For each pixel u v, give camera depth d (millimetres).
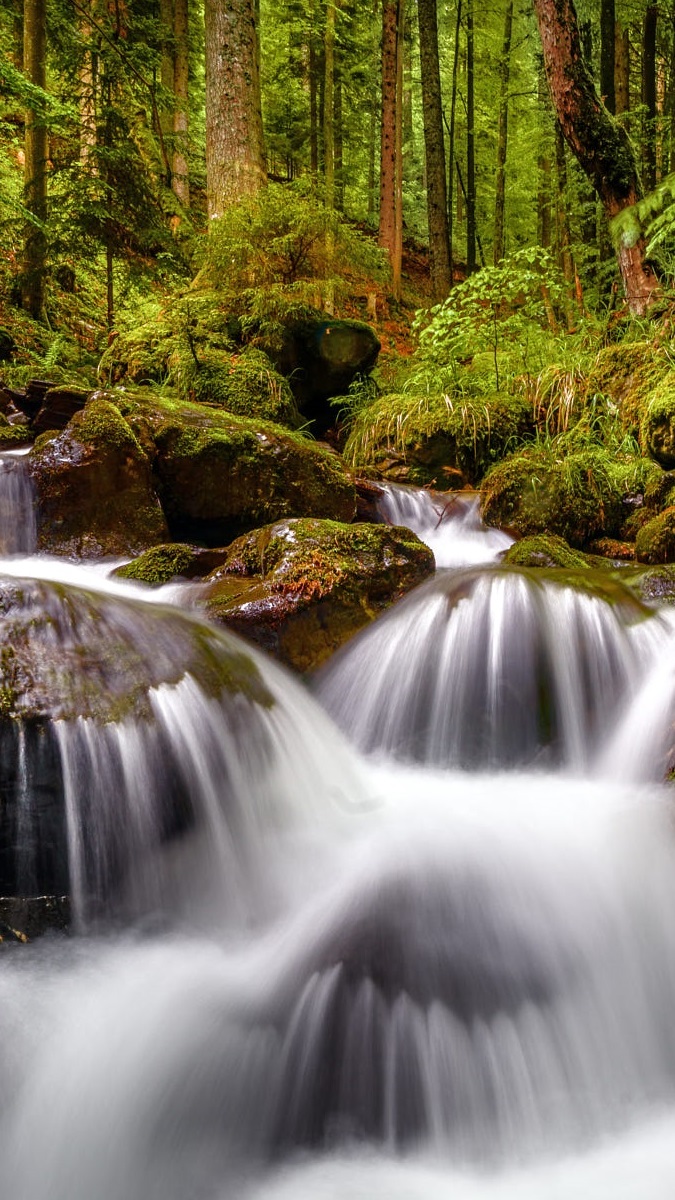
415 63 31953
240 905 3447
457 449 8750
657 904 3180
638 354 8648
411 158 30797
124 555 5852
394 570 5180
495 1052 2719
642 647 4672
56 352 9617
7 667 3461
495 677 4656
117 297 12602
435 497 7711
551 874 3262
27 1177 2441
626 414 8273
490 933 2986
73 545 5812
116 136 10375
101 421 5992
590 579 5078
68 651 3639
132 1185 2477
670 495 7016
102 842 3391
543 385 9070
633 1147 2637
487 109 24500
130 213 10406
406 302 19938
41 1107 2504
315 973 2854
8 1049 2602
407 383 9875
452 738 4637
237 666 4148
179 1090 2584
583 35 13781
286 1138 2576
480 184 25000
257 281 10062
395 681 4809
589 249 12703
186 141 12297
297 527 5293
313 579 4891
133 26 13789
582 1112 2730
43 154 10375
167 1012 2775
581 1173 2518
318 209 9883
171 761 3570
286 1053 2680
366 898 3143
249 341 9711
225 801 3682
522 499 7281
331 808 3955
